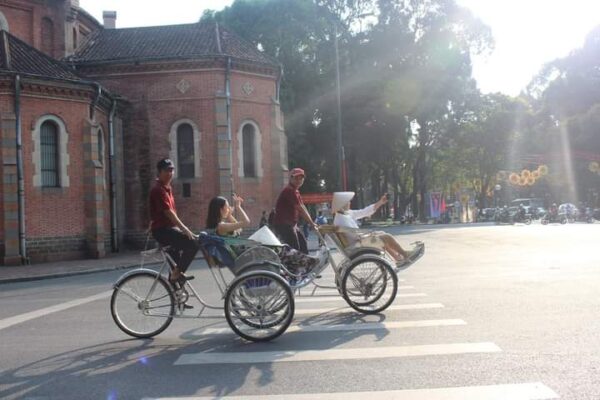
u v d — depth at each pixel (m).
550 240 23.34
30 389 5.43
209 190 27.75
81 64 27.62
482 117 60.84
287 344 6.88
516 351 6.14
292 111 47.72
